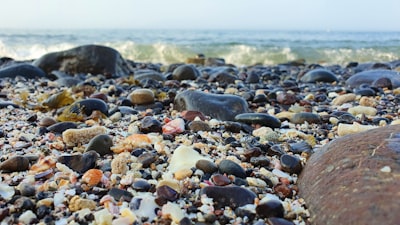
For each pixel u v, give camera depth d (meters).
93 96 0.74
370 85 0.91
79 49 1.17
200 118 0.56
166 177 0.36
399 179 0.26
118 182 0.35
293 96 0.73
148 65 1.51
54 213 0.30
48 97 0.73
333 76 1.07
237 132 0.52
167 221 0.29
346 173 0.29
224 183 0.34
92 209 0.30
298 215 0.30
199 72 1.09
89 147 0.42
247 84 0.99
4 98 0.74
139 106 0.67
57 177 0.36
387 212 0.24
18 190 0.33
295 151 0.44
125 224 0.28
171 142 0.46
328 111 0.67
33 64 1.17
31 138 0.48
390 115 0.63
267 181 0.36
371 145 0.32
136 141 0.45
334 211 0.27
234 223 0.29
